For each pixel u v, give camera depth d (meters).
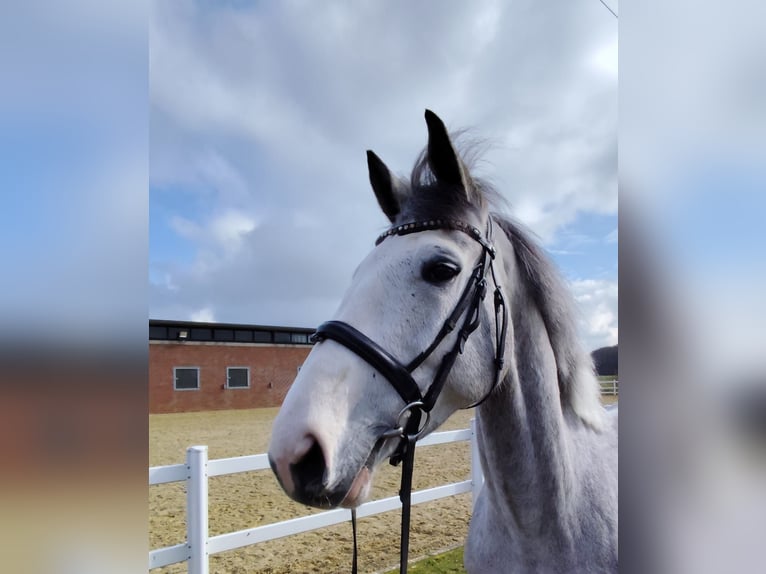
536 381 1.56
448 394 1.35
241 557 3.74
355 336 1.24
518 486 1.54
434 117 1.34
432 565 3.35
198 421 14.08
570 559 1.57
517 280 1.59
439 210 1.39
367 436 1.20
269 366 19.31
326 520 2.93
